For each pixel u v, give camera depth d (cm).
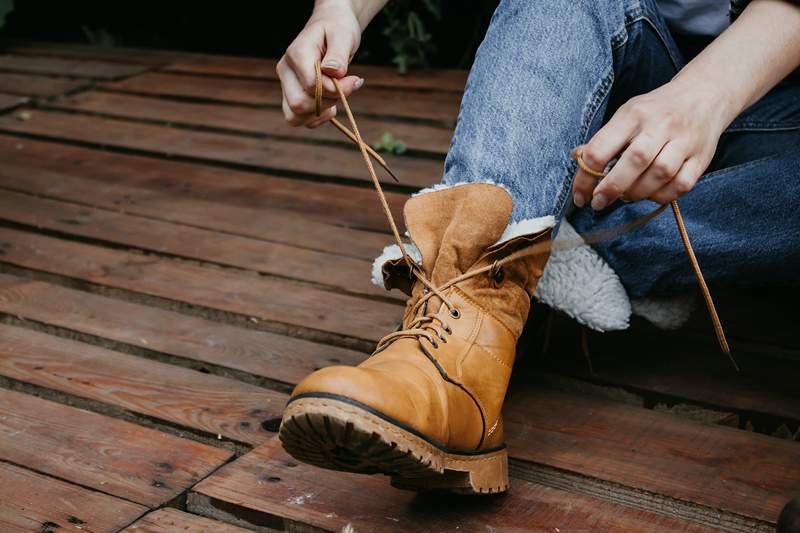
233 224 234
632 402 158
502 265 126
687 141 109
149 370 167
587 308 143
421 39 349
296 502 128
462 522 124
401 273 132
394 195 252
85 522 125
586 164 112
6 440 145
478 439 122
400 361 118
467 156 129
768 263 146
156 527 124
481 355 124
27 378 164
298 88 130
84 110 328
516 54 133
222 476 134
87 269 211
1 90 351
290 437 108
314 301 194
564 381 162
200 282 204
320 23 132
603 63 137
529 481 137
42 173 273
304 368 169
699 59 117
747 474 134
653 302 151
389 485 132
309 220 236
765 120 152
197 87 348
